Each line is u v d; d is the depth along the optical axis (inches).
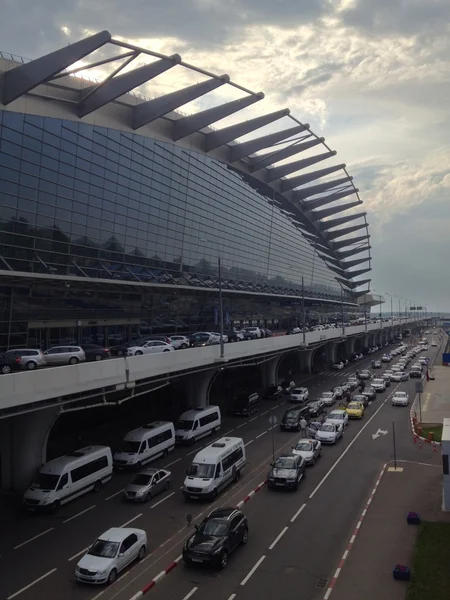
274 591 686.5
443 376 3147.1
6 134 1662.2
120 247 2247.8
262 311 4023.1
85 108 1675.7
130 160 2247.8
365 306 7544.3
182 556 789.2
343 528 899.4
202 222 2886.3
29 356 1422.2
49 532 913.5
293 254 4424.2
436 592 661.9
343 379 3127.5
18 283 1817.2
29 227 1782.7
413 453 1423.5
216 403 2281.0
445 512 959.0
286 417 1771.7
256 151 2738.7
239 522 835.4
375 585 692.7
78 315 2087.8
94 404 1190.3
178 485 1175.0
